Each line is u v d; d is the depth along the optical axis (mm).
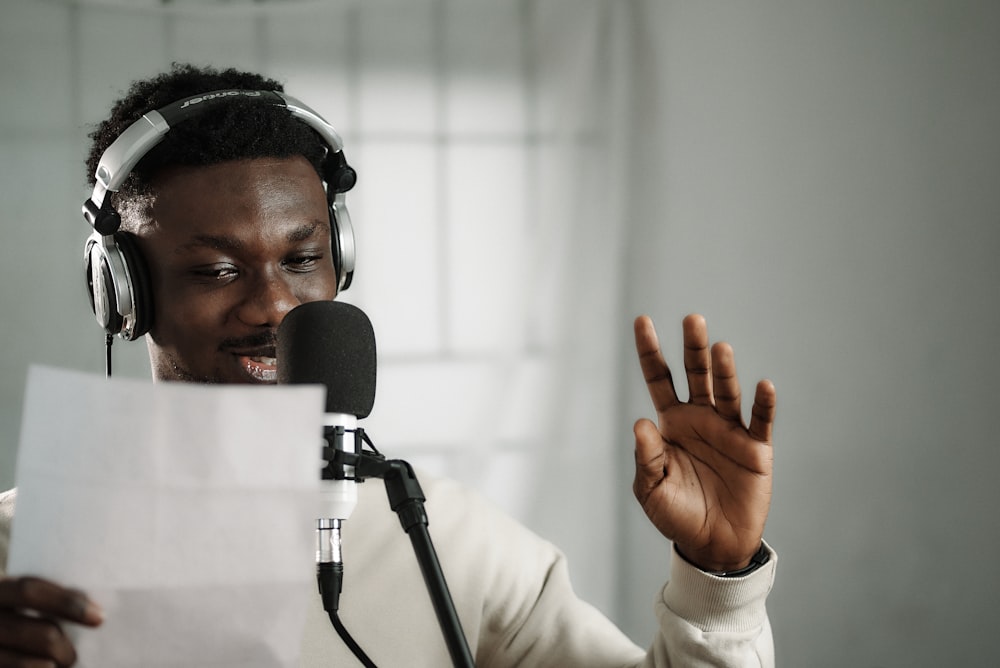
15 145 2596
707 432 893
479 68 2955
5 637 655
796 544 2789
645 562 3006
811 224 2785
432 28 2916
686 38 2912
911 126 2670
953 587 2680
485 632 1137
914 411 2699
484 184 2967
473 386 2965
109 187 936
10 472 2584
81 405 651
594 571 3010
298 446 648
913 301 2689
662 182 2957
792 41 2785
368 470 700
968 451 2652
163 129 935
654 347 913
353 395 734
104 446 649
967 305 2635
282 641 664
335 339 735
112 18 2656
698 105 2906
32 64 2602
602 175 3006
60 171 2625
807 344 2793
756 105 2838
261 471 649
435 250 2943
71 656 655
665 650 939
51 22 2611
